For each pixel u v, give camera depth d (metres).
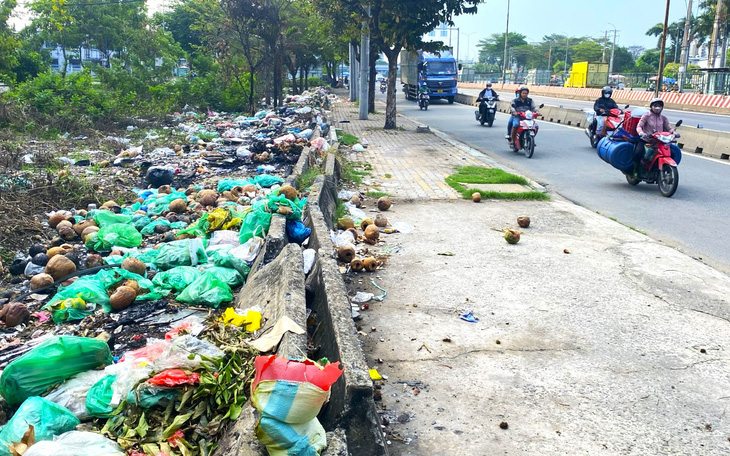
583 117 22.81
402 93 56.50
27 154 13.36
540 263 6.95
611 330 5.14
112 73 26.12
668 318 5.38
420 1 19.84
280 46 27.53
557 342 4.92
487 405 4.01
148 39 32.72
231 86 28.59
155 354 3.62
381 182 11.80
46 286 5.70
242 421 3.09
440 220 9.00
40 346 3.67
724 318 5.38
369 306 5.71
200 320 4.95
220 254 6.17
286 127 19.36
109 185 10.71
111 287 5.45
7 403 3.55
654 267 6.76
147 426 3.19
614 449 3.54
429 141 18.45
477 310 5.59
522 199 10.50
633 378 4.34
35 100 19.64
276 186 9.78
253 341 3.93
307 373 2.93
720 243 7.80
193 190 9.95
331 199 9.42
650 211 9.59
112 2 40.34
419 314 5.50
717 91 45.84
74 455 2.72
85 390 3.54
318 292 5.07
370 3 20.78
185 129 20.31
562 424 3.79
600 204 10.17
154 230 7.70
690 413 3.90
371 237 7.72
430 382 4.30
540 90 56.16
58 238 7.50
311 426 2.95
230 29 26.83
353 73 39.97
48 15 37.53
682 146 16.53
